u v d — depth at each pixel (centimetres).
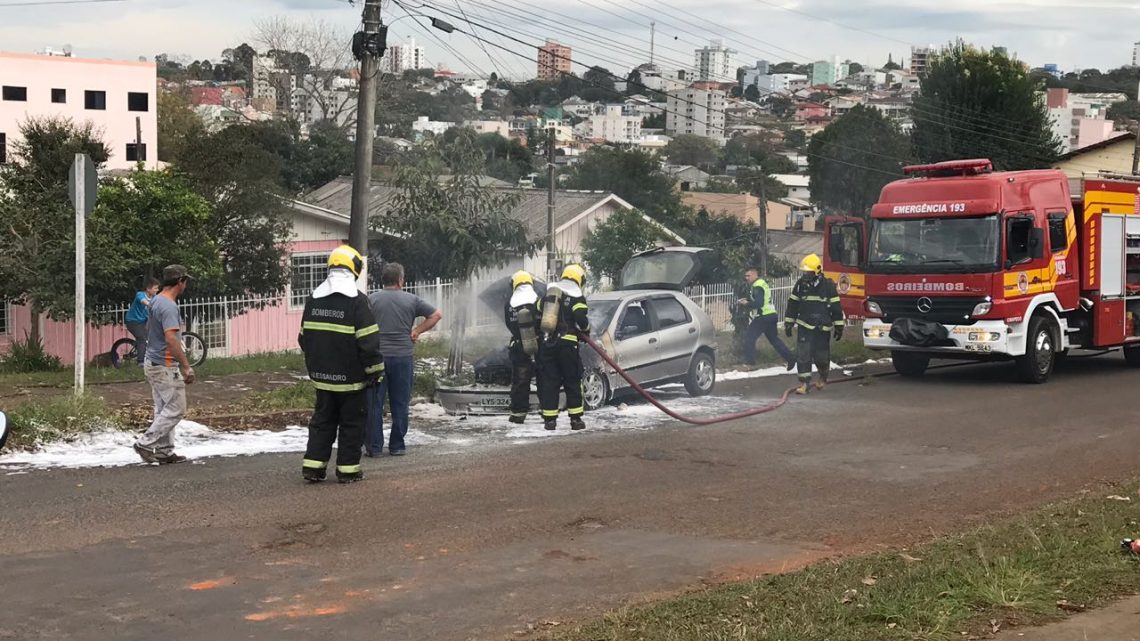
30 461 982
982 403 1456
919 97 5238
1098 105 11912
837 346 2106
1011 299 1644
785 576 651
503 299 1642
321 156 5184
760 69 18125
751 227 4872
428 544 744
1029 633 538
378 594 634
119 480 916
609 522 811
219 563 691
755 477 977
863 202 5266
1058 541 711
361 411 934
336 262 927
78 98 6619
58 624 575
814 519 830
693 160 9294
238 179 2428
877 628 546
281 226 2522
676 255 2248
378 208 3269
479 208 1962
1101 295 1808
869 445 1138
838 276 1906
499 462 1026
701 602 600
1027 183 1691
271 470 973
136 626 574
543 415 1210
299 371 1658
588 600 627
